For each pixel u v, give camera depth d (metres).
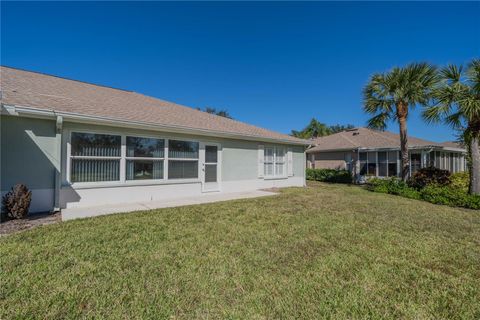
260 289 2.63
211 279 2.81
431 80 9.83
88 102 7.70
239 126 12.04
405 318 2.22
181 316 2.15
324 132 32.47
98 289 2.53
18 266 2.99
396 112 11.13
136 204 7.23
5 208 5.42
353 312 2.28
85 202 6.66
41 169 6.04
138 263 3.17
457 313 2.29
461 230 5.06
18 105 5.51
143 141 7.76
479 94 8.08
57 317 2.08
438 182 10.80
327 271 3.09
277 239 4.27
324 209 6.93
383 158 15.90
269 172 12.30
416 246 4.05
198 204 7.43
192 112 11.89
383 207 7.44
